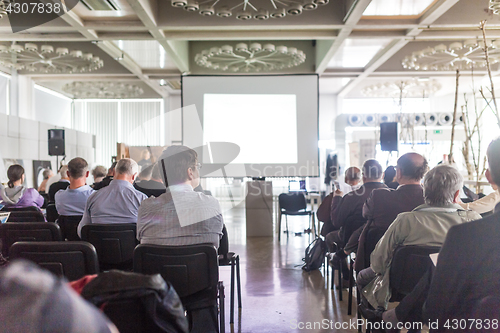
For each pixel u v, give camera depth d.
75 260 1.63
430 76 12.07
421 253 1.69
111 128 15.67
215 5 6.95
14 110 11.34
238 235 6.87
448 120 11.45
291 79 6.67
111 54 9.41
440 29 8.11
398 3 6.82
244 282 3.80
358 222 3.08
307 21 7.52
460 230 1.08
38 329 0.41
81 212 3.12
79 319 0.45
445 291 1.11
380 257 1.85
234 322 2.76
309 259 4.15
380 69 11.56
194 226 1.84
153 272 1.72
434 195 1.79
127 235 2.43
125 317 0.74
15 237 2.23
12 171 3.74
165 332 0.77
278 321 2.78
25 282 0.43
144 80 12.34
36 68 10.22
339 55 10.21
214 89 6.73
